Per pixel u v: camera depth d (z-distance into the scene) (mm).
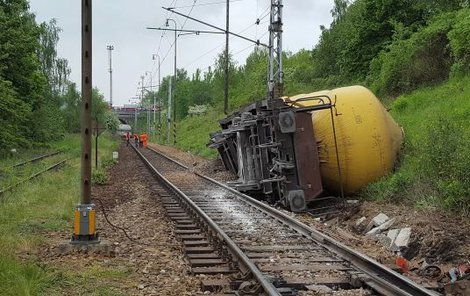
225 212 15281
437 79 26406
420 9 33875
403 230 11297
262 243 10953
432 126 14406
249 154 19656
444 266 9539
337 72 48375
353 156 16469
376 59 33625
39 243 10508
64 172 27703
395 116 23234
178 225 13344
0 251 8812
